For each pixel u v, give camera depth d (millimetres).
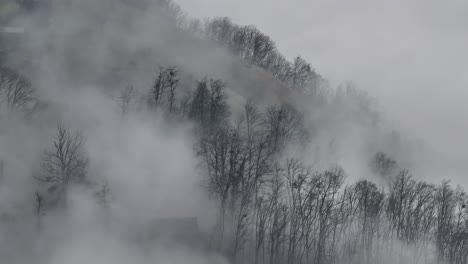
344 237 128250
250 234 124500
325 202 133375
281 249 125812
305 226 128500
